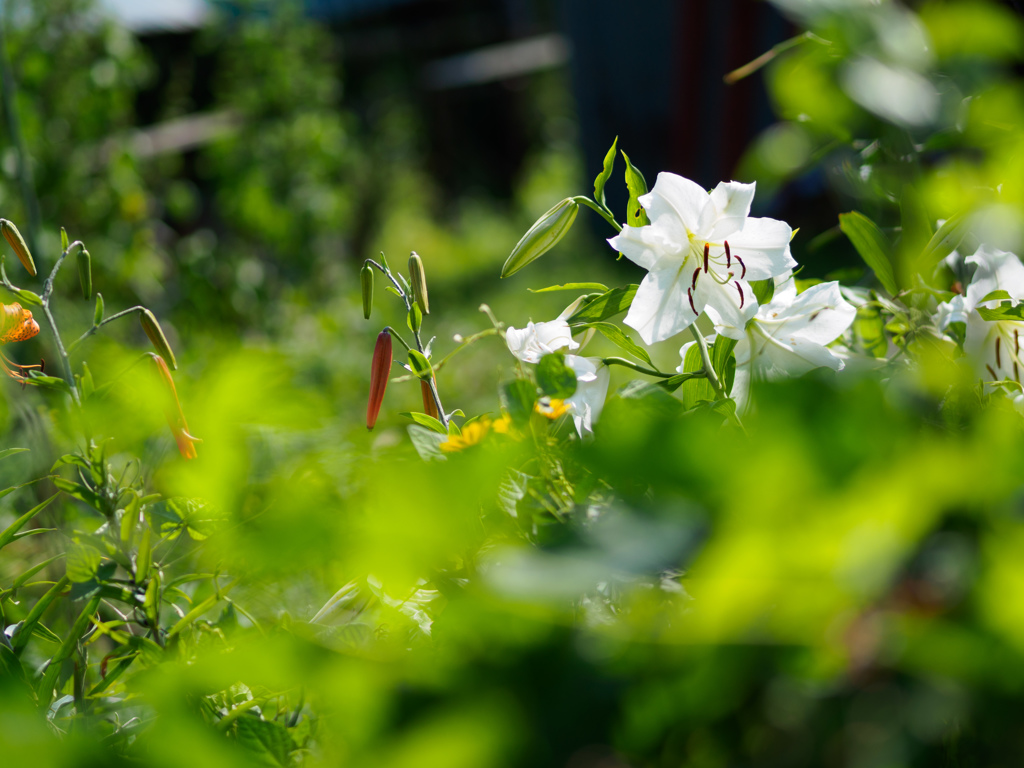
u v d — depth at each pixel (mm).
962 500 737
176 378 1745
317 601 1522
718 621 735
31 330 1658
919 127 1099
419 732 762
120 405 1616
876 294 1680
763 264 1623
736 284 1626
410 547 779
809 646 755
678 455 722
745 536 699
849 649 745
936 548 754
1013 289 1521
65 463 1598
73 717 1464
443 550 790
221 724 1345
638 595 971
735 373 1644
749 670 767
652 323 1629
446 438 1424
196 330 4453
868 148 1604
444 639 1017
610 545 760
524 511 1318
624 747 803
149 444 1728
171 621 1711
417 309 1725
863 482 716
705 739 838
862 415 747
